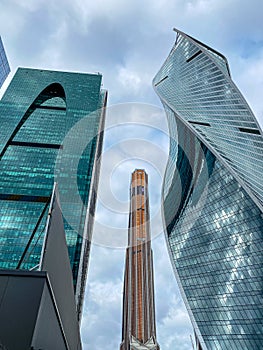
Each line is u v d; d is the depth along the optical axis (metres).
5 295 14.96
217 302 106.69
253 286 100.50
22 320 14.06
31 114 179.88
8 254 111.38
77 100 188.38
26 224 122.25
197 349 113.62
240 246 112.50
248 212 115.81
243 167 121.81
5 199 131.00
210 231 127.50
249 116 131.50
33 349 13.38
